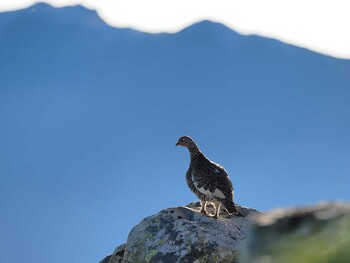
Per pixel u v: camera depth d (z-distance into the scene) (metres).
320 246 4.22
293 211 4.70
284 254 4.36
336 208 4.54
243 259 4.89
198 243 15.44
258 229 4.79
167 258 15.50
